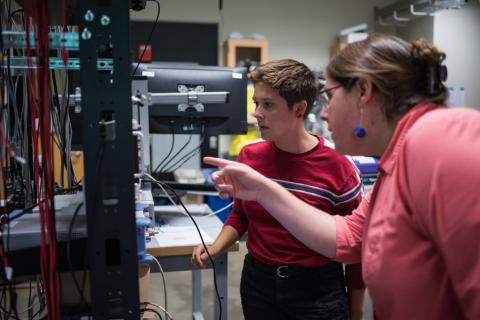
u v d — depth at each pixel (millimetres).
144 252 1129
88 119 831
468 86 4887
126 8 816
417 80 843
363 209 1148
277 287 1376
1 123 1045
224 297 1656
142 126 1677
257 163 1425
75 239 924
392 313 844
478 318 682
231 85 1981
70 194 1220
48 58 861
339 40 5367
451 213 680
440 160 699
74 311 941
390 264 814
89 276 890
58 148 1410
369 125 904
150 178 1469
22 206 1198
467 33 4828
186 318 2738
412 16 4973
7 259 912
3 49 938
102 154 840
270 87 1332
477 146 684
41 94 857
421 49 833
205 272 3414
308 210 1152
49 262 878
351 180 1388
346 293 1473
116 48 821
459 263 684
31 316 1286
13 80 1170
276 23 5398
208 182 2230
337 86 934
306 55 5492
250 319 1464
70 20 1052
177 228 1735
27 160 1238
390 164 848
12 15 1111
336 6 5492
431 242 770
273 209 1141
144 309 1204
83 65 820
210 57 5301
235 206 1576
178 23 5172
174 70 1933
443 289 772
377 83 854
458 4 4156
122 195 853
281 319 1414
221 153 5250
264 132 1378
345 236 1121
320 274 1361
